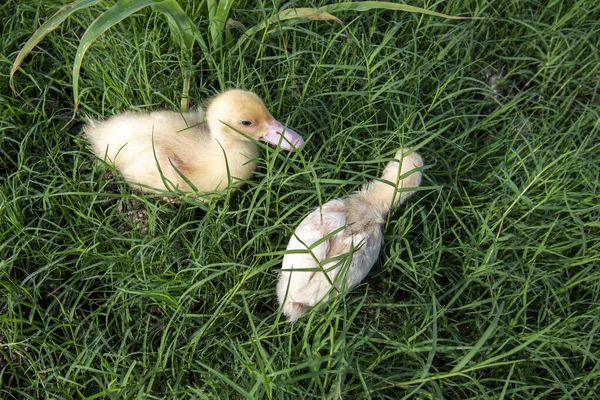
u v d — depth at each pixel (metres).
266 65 0.61
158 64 0.60
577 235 0.56
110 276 0.52
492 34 0.67
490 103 0.63
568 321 0.51
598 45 0.66
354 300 0.48
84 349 0.48
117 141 0.54
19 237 0.53
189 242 0.53
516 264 0.52
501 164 0.57
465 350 0.50
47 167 0.56
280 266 0.53
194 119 0.57
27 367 0.50
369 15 0.64
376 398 0.49
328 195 0.55
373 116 0.59
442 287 0.54
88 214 0.53
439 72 0.63
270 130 0.53
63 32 0.62
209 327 0.50
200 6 0.60
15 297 0.50
